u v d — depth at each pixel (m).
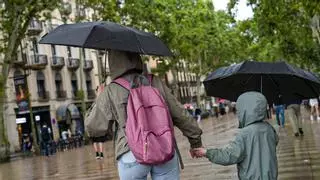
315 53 37.75
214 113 78.69
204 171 12.61
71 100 54.69
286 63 6.38
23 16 30.92
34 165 24.25
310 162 12.30
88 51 59.19
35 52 49.91
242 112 4.88
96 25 4.59
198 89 73.88
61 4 34.22
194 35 58.22
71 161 23.48
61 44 4.52
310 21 26.36
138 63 4.57
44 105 50.19
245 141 4.79
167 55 4.82
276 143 4.98
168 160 4.12
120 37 4.51
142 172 4.22
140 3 39.66
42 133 33.81
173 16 53.25
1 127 32.03
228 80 6.85
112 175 14.66
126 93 4.36
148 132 4.08
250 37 37.06
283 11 25.84
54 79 52.44
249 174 4.77
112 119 4.41
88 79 58.44
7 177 18.61
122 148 4.26
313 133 20.03
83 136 44.22
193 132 4.64
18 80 41.09
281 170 11.47
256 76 6.73
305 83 6.52
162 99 4.30
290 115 19.53
